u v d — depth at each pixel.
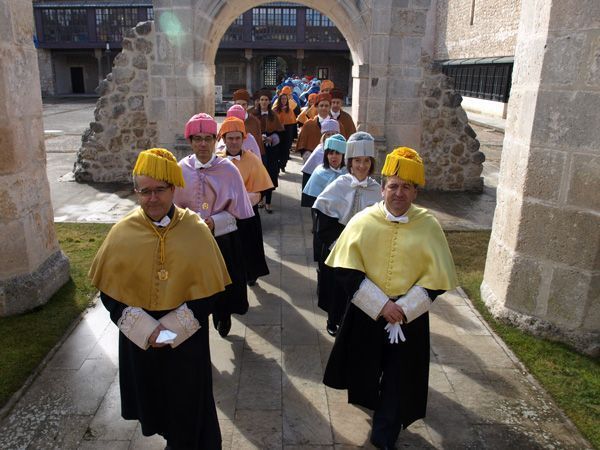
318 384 3.37
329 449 2.77
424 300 2.51
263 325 4.16
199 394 2.42
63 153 12.34
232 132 4.47
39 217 4.50
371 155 3.62
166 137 8.34
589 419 3.08
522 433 2.95
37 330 3.96
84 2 33.12
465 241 6.37
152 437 2.84
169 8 7.77
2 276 4.16
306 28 31.61
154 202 2.26
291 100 12.66
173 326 2.30
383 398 2.71
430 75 8.59
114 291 2.32
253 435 2.87
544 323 3.99
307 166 5.82
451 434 2.93
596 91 3.50
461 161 8.95
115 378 3.39
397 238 2.62
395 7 7.98
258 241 4.51
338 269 2.66
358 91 8.51
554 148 3.77
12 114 4.05
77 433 2.87
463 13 28.31
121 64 8.61
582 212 3.70
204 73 8.33
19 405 3.10
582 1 3.48
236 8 8.57
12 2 4.08
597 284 3.75
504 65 22.20
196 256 2.36
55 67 35.38
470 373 3.54
